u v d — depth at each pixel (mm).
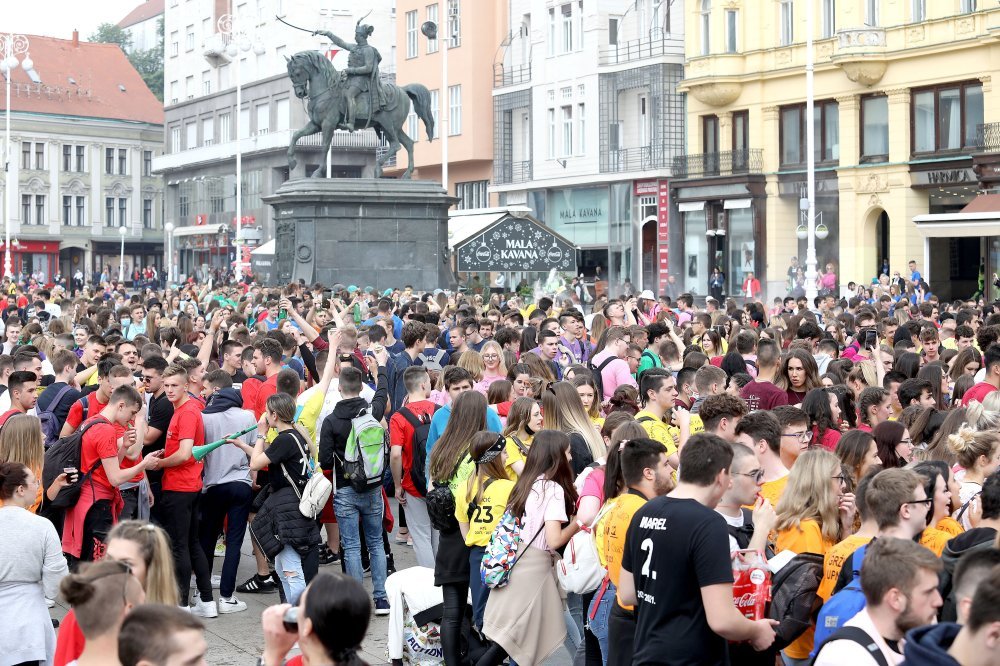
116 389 11195
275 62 87250
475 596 9234
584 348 17656
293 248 38156
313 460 11172
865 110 53094
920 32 50062
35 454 9609
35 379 11703
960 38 48656
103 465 11023
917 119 50875
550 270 36719
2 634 8141
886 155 52219
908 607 5707
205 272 83438
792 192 55906
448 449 9570
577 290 45688
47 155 106375
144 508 11789
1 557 8219
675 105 60562
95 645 5535
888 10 51312
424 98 39062
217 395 12352
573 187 66125
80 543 11016
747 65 57156
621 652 7668
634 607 7277
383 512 12883
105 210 109625
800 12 54875
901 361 13984
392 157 38844
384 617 11930
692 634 6562
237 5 92375
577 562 8797
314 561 11156
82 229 108312
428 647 9867
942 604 6172
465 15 72312
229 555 12336
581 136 65188
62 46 112750
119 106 110812
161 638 4664
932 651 4684
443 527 9562
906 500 6789
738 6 57344
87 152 108438
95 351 14883
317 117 38250
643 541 6762
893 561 5723
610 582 8594
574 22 65000
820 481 7566
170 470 11633
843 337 20984
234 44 65938
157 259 113750
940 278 52312
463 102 72812
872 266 53219
